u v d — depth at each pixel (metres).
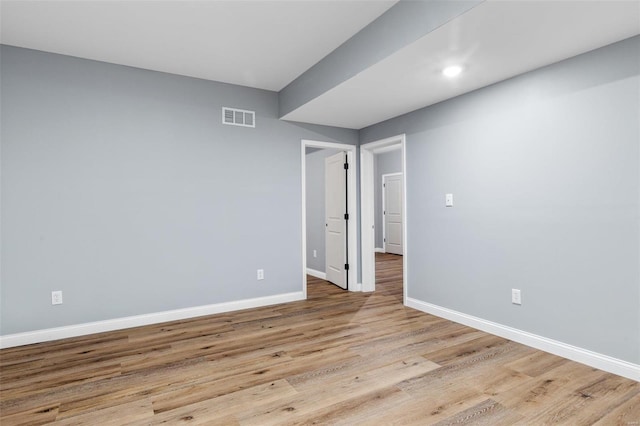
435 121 3.66
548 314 2.72
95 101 3.29
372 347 2.87
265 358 2.66
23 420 1.89
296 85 3.82
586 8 1.90
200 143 3.79
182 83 3.70
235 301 3.98
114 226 3.36
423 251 3.87
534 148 2.79
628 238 2.29
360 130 4.88
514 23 2.07
